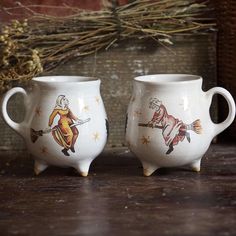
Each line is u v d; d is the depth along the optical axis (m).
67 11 0.63
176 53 0.61
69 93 0.52
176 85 0.51
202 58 0.62
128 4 0.61
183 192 0.49
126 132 0.53
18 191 0.50
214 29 0.61
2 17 0.62
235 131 0.64
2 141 0.62
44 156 0.52
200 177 0.53
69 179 0.53
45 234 0.41
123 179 0.53
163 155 0.51
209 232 0.41
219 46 0.63
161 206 0.46
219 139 0.66
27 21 0.60
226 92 0.53
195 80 0.52
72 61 0.60
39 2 0.62
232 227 0.42
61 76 0.56
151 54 0.61
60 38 0.59
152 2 0.61
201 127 0.52
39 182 0.52
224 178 0.53
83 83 0.52
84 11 0.62
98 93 0.53
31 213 0.45
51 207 0.46
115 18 0.59
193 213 0.45
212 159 0.58
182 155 0.51
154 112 0.51
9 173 0.55
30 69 0.58
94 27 0.59
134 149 0.52
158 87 0.51
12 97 0.61
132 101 0.53
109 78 0.61
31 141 0.53
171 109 0.51
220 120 0.66
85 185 0.52
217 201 0.47
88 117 0.52
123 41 0.60
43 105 0.52
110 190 0.50
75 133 0.51
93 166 0.57
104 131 0.53
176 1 0.61
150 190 0.50
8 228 0.42
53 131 0.51
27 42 0.59
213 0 0.62
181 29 0.60
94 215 0.45
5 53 0.57
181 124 0.51
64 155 0.52
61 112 0.51
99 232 0.41
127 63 0.61
